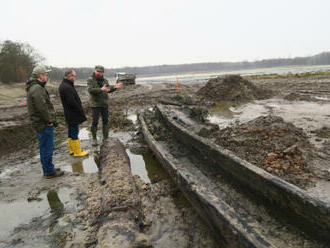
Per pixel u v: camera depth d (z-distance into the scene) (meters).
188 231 2.73
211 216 2.46
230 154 3.71
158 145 4.73
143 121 7.11
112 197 2.96
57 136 7.33
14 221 3.04
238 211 3.08
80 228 2.83
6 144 6.27
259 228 2.70
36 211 3.24
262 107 10.19
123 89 23.03
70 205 3.33
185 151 5.30
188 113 7.26
